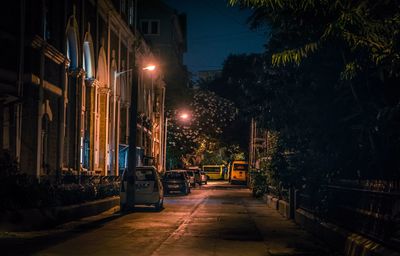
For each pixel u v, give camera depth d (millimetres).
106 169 33781
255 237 15492
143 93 48250
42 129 22859
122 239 14422
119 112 37438
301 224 18641
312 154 15609
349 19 7793
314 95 13812
